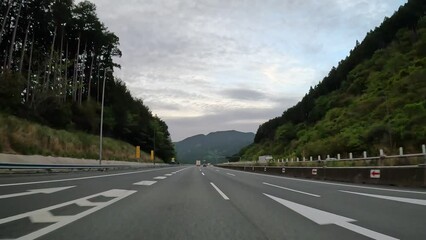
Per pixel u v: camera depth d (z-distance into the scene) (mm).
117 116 95688
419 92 74500
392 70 101750
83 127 73688
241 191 14023
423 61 90625
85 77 89688
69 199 10328
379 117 74312
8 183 15750
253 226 6703
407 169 15656
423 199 10688
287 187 16234
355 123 80500
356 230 6273
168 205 9625
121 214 7977
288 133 133500
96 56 87125
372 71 114688
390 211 8438
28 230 6047
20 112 49812
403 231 6152
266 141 168500
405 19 124938
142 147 119688
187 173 34531
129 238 5656
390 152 43469
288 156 82500
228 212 8430
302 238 5695
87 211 8203
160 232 6141
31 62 64938
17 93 49438
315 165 33781
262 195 12422
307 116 141750
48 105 59938
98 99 89938
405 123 58594
